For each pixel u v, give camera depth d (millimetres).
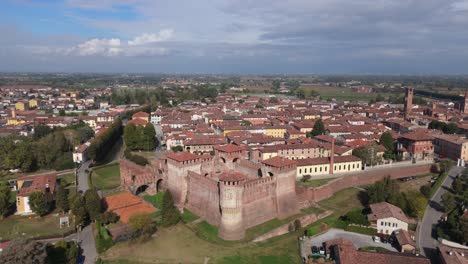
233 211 127000
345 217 142125
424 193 164750
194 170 155375
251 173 160375
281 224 136375
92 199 135625
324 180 178500
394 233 126438
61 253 109688
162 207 139750
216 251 117875
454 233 123938
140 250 117312
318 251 116625
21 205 146500
